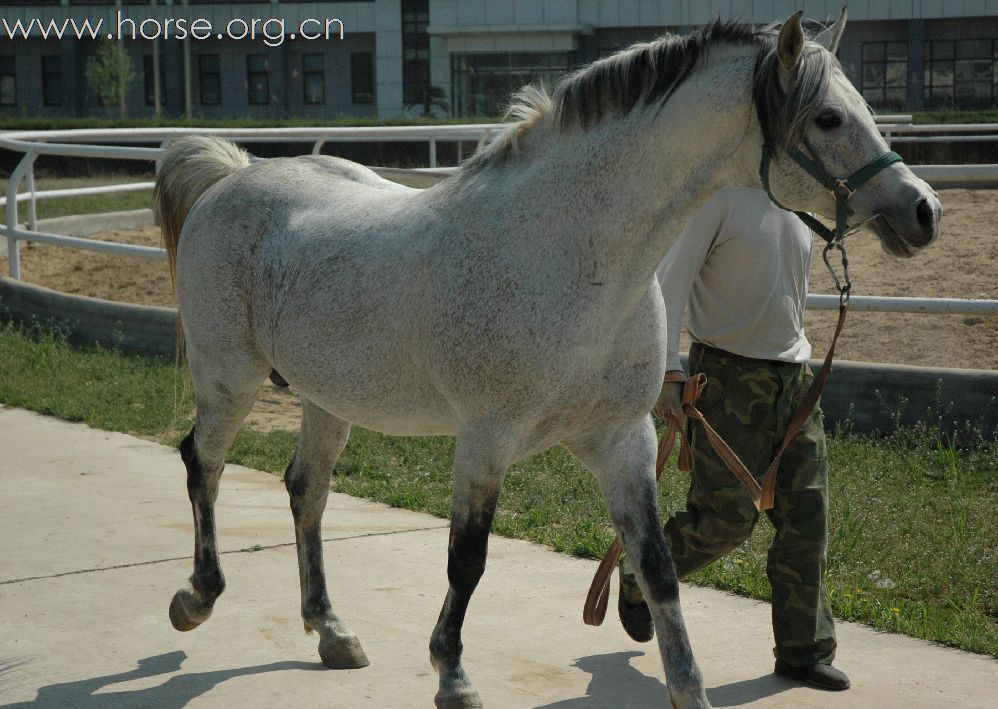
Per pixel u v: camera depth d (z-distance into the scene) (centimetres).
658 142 309
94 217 1433
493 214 327
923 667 387
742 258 356
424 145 2375
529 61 3859
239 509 586
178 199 462
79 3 4284
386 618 442
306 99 4294
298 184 412
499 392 320
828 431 677
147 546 526
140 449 696
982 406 636
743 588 462
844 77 298
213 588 415
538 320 313
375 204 379
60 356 910
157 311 919
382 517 574
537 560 508
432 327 332
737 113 301
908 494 561
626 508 335
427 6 4062
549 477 622
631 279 316
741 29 303
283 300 383
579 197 315
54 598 460
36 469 653
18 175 1073
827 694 366
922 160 1984
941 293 874
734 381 367
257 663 401
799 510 366
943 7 3488
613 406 329
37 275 1175
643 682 381
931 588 454
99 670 393
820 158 291
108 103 4100
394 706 365
